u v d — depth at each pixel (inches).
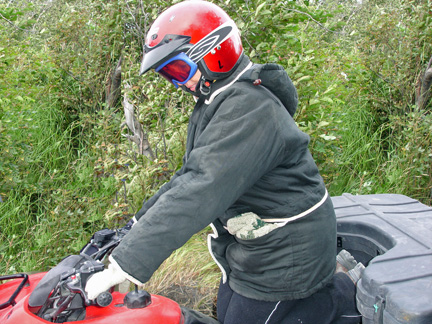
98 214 134.3
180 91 143.1
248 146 54.8
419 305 52.4
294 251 63.1
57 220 129.3
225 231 71.4
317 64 149.6
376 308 57.3
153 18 157.1
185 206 53.0
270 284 65.0
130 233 54.3
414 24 193.6
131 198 133.3
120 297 65.0
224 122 55.6
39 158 168.7
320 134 148.3
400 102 193.5
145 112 134.6
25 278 63.8
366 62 207.6
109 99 203.5
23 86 191.8
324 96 148.6
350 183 173.0
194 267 116.0
